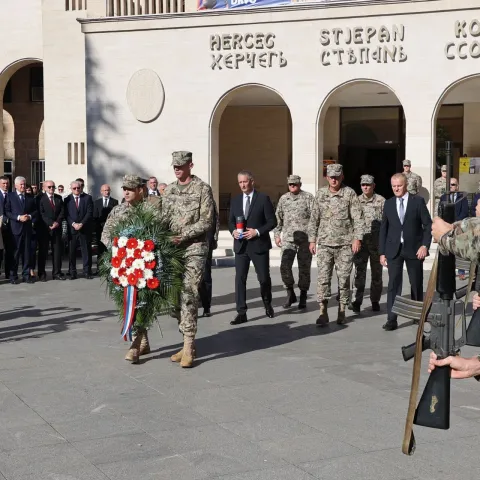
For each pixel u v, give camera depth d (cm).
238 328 1073
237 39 2067
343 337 1007
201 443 589
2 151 2673
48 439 597
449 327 379
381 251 1070
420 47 1925
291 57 2028
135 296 813
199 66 2111
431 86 1925
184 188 847
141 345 895
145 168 2170
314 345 954
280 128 2669
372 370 821
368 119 2555
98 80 2192
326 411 673
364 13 1953
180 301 829
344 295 1092
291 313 1202
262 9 2033
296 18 2012
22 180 1584
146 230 820
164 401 702
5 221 1561
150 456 560
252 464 545
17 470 532
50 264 1938
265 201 1138
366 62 1969
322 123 2039
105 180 2202
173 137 2144
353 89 2191
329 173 1077
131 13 2227
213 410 675
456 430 623
